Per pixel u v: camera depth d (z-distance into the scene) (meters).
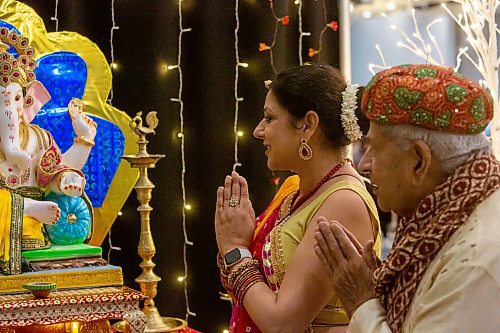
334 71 2.51
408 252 1.77
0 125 3.04
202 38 3.98
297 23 4.14
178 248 3.98
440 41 4.86
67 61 3.47
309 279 2.29
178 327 3.46
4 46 3.06
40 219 3.02
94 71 3.59
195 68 3.98
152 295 3.39
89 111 3.58
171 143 3.96
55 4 3.72
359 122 2.45
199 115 3.99
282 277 2.42
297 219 2.45
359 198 2.39
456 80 1.76
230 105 4.02
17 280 2.88
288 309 2.28
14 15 3.47
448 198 1.75
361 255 1.99
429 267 1.76
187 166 3.99
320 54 4.18
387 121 1.79
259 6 4.03
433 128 1.74
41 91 3.22
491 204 1.71
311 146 2.47
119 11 3.84
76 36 3.57
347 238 1.98
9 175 3.08
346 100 2.44
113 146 3.61
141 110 3.90
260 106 4.05
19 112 3.10
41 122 3.35
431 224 1.76
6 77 3.03
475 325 1.61
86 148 3.26
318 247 2.02
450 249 1.70
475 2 3.76
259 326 2.32
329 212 2.37
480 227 1.68
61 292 2.91
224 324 4.05
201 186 4.01
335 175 2.48
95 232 3.60
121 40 3.86
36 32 3.48
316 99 2.43
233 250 2.47
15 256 2.92
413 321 1.72
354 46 4.79
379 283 1.84
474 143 1.76
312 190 2.49
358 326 1.87
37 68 3.40
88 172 3.55
